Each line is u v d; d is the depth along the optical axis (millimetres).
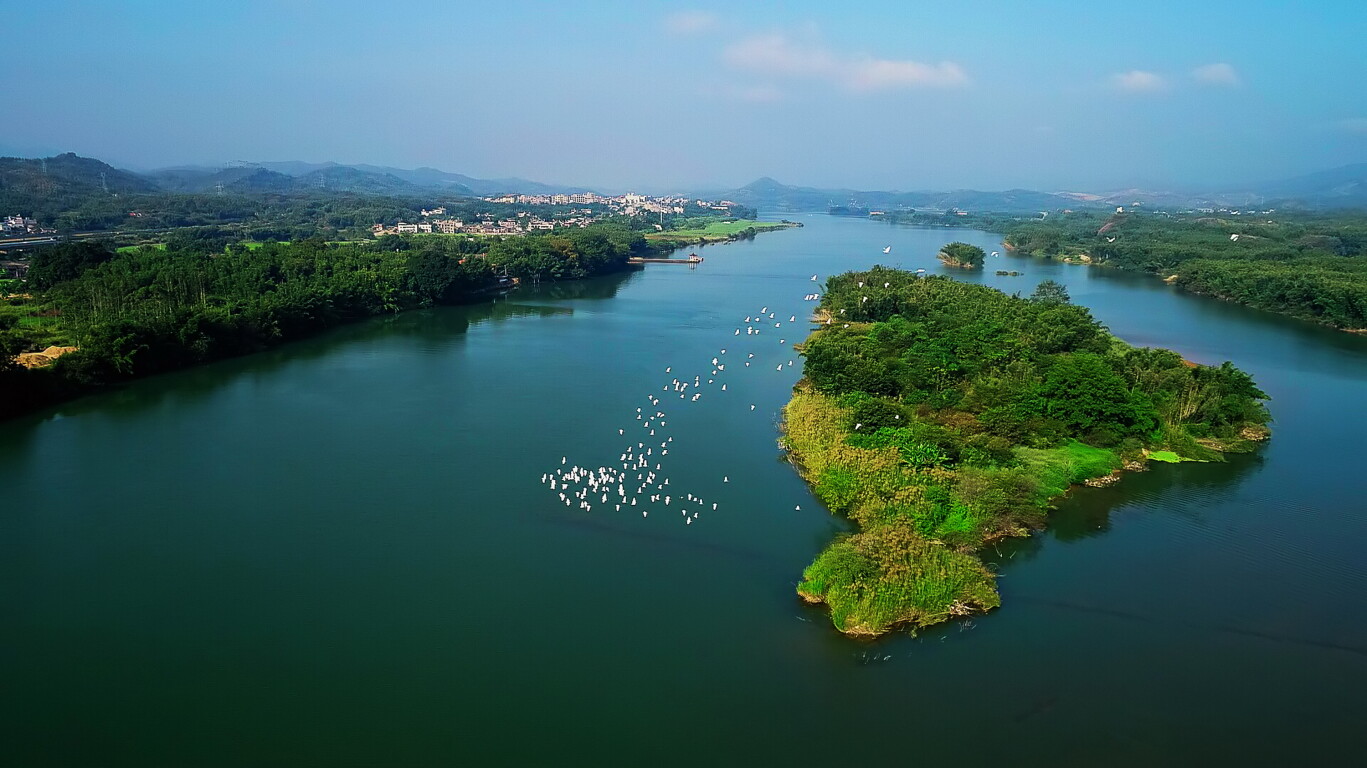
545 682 67250
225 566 84938
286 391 147000
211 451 116438
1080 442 113688
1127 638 72812
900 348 153750
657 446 119125
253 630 74062
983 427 112875
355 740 60688
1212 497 102188
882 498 92062
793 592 79875
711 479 106812
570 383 153125
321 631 74000
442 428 126688
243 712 63625
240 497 101125
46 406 136750
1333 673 68875
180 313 167250
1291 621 76188
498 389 148875
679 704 64375
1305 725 62656
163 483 105000
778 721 62625
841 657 69938
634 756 59094
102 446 118062
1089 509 98312
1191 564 86062
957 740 60688
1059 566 85062
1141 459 111812
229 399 142000
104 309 171250
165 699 65062
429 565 85312
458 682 67125
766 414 134750
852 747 59812
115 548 88250
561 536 91562
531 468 110750
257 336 180750
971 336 151500
